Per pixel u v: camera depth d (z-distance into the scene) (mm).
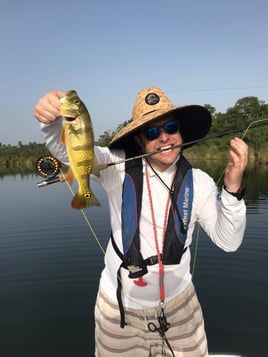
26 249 3514
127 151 1281
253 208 4945
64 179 1053
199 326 1312
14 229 4332
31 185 9898
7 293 2510
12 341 1945
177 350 1279
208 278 2648
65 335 2000
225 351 1784
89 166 959
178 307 1249
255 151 14266
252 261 2932
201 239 3580
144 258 1187
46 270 2912
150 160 1204
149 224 1189
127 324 1249
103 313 1282
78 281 2684
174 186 1204
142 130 1190
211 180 1292
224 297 2342
